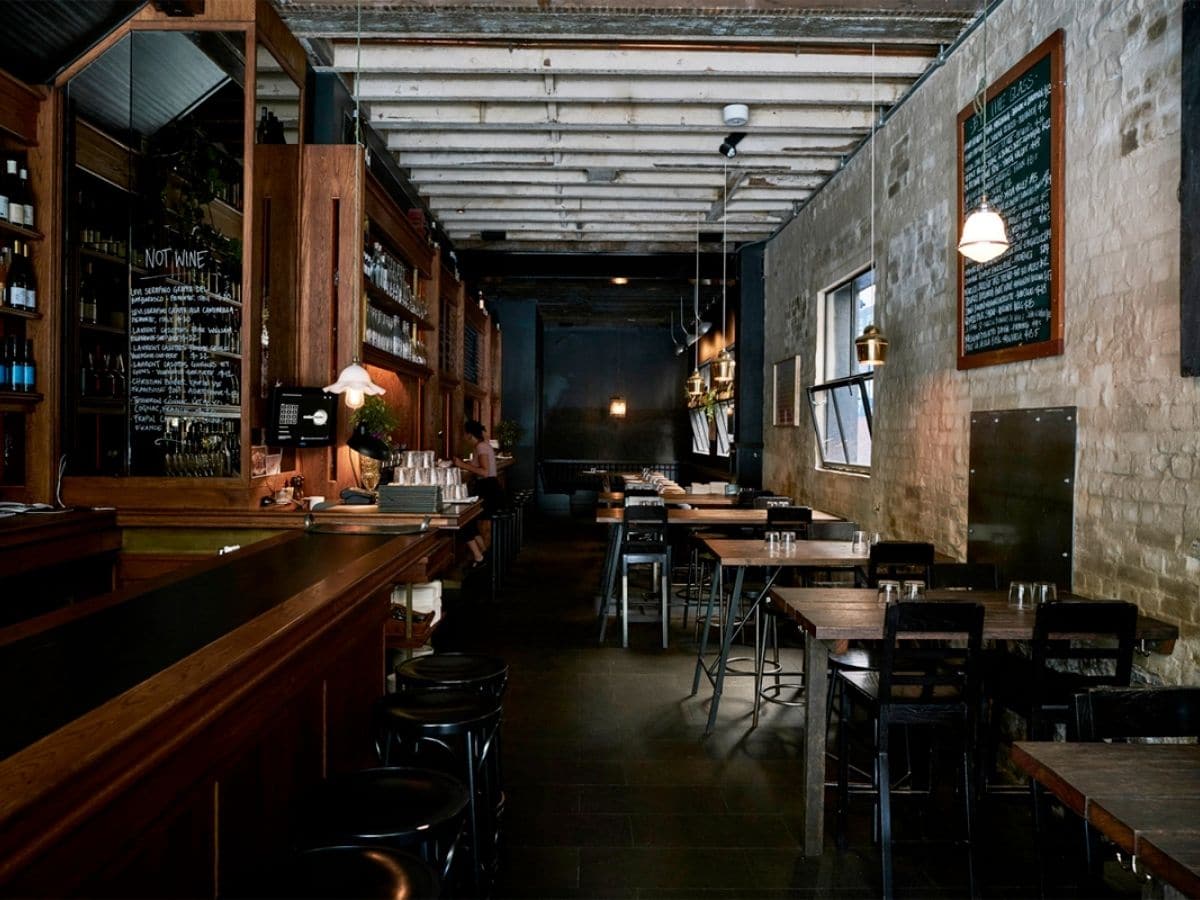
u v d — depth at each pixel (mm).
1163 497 3061
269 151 4992
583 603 7555
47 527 3758
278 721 2160
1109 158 3412
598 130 6453
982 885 2861
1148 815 1536
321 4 4520
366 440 4930
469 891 2500
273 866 1577
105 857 1316
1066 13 3738
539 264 10461
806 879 2887
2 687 1467
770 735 4250
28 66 4449
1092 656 2859
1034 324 3934
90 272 4750
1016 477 4102
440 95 5727
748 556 4555
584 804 3434
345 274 5047
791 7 4406
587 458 17281
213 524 4301
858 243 6680
